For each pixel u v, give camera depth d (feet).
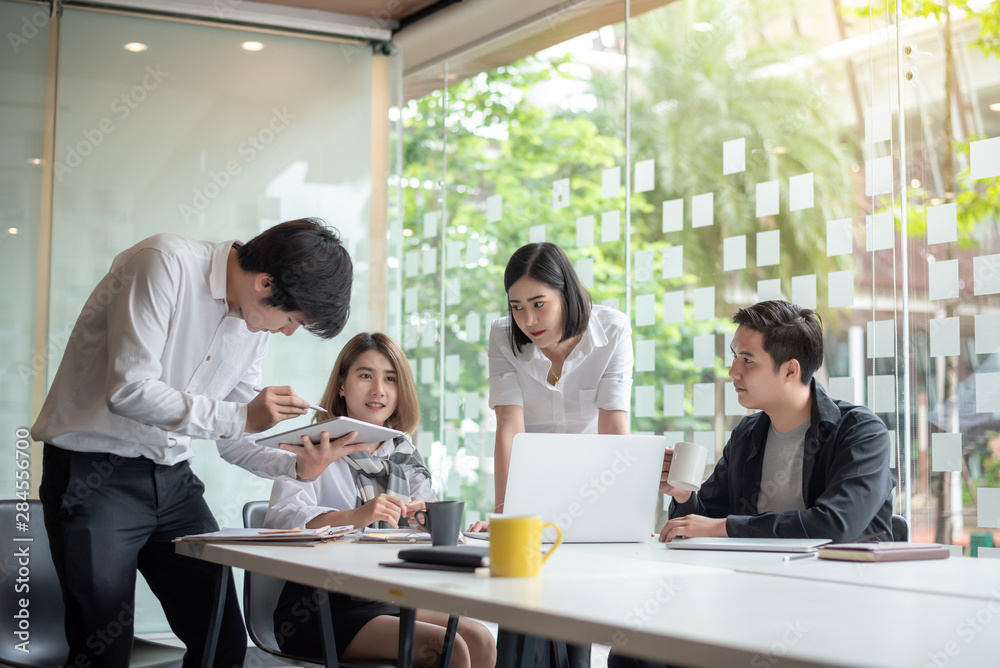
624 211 12.04
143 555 6.84
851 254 9.28
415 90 13.88
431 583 3.80
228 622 6.83
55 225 11.77
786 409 6.44
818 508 5.67
